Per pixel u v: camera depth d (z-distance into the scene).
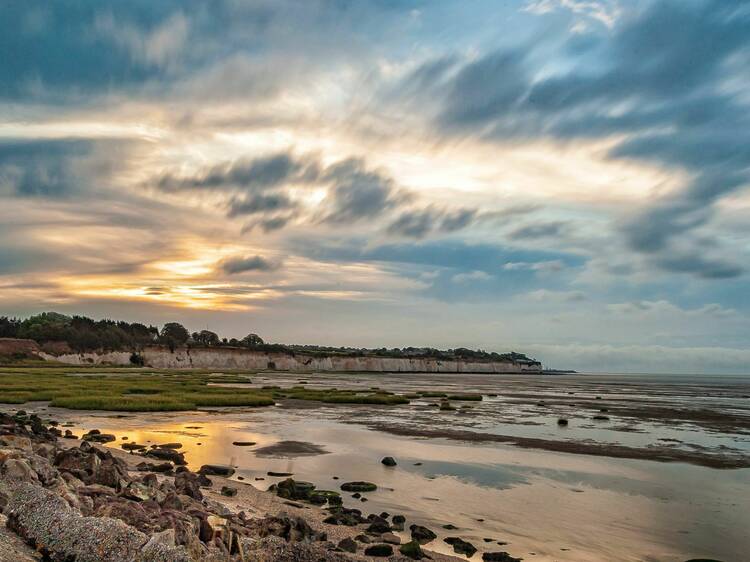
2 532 8.02
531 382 168.25
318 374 163.12
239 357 196.38
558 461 26.09
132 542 7.69
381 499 18.47
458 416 46.53
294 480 20.83
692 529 16.05
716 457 28.50
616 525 16.28
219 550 9.70
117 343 166.00
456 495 19.23
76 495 11.20
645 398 86.75
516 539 14.78
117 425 35.53
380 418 43.47
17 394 50.28
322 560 9.95
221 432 33.38
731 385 190.38
